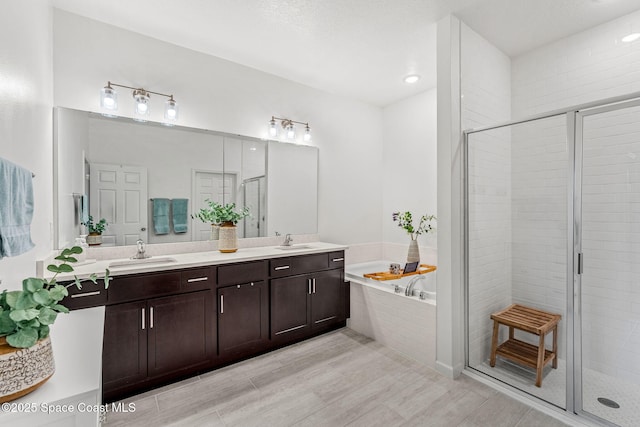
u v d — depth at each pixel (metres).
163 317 2.09
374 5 2.14
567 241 1.97
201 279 2.25
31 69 1.62
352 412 1.86
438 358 2.33
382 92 3.71
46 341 0.93
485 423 1.76
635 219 1.83
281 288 2.70
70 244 2.13
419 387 2.12
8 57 1.29
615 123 1.88
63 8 2.17
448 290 2.26
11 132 1.32
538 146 2.19
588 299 1.93
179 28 2.42
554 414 1.83
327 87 3.56
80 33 2.25
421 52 2.79
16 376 0.84
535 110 2.64
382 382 2.18
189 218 2.69
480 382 2.18
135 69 2.47
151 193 2.52
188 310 2.19
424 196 3.68
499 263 2.42
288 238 3.16
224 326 2.37
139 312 1.99
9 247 1.04
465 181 2.33
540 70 2.62
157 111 2.56
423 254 3.65
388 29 2.43
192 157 2.72
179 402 1.94
